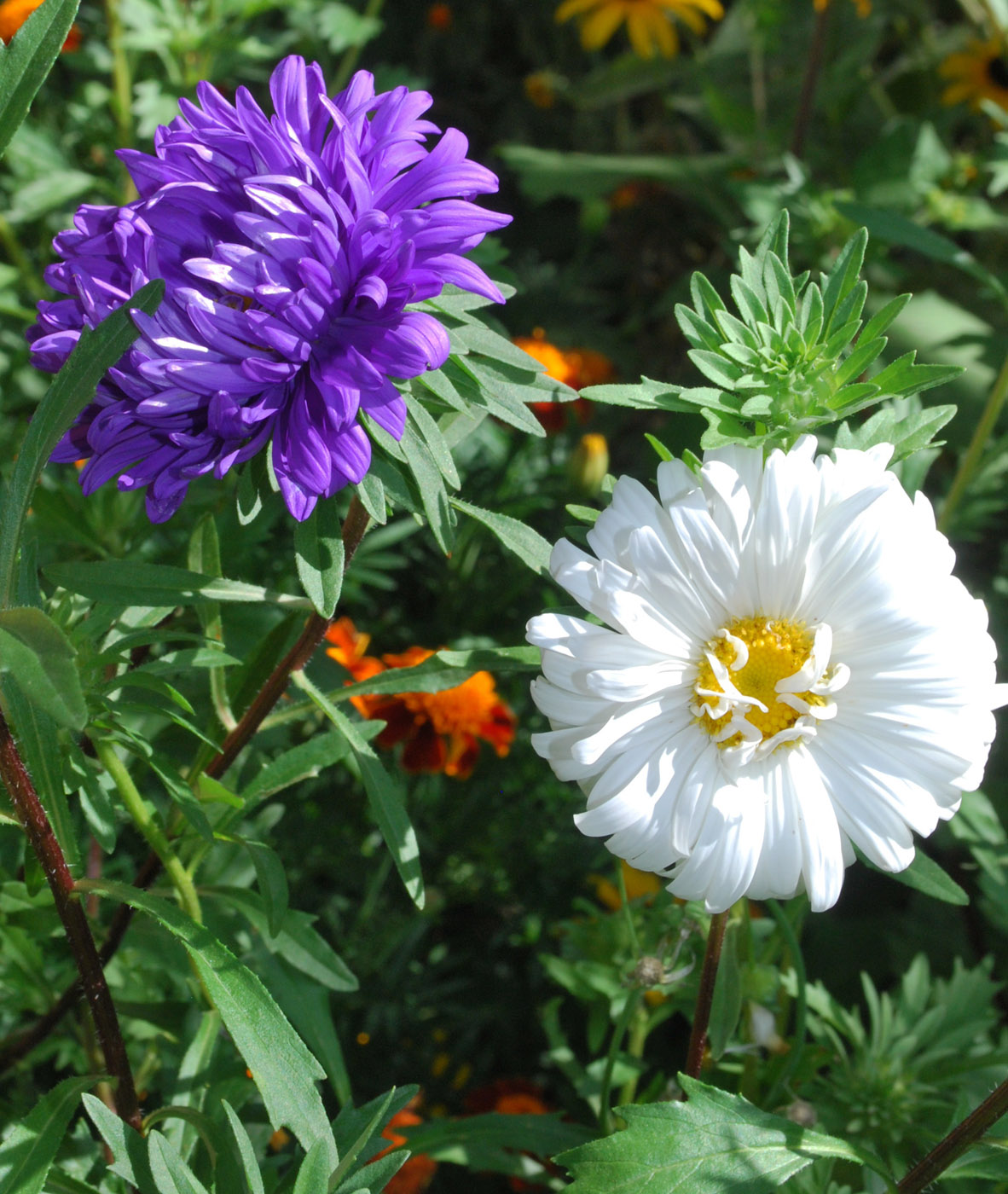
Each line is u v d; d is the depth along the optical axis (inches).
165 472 18.3
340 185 18.3
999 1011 27.8
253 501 18.4
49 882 18.7
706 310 19.9
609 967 24.3
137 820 20.1
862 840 18.8
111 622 19.3
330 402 17.6
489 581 33.0
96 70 34.9
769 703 19.0
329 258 17.7
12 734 18.9
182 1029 22.5
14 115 17.6
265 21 46.8
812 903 18.7
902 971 29.1
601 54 60.6
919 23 51.1
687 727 19.1
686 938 21.3
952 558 19.0
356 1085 27.8
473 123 58.0
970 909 29.9
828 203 36.0
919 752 18.8
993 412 27.9
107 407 18.3
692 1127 19.1
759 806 18.8
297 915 21.2
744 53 52.8
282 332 17.7
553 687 19.0
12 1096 24.4
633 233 53.5
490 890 31.0
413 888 19.5
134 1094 19.5
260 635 24.4
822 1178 22.0
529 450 32.5
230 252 17.6
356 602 32.2
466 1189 27.5
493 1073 30.1
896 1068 23.9
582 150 58.9
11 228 36.5
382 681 20.5
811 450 18.8
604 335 47.4
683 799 18.8
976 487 32.3
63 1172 19.5
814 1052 23.4
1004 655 33.0
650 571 18.6
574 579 18.7
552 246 53.8
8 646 16.2
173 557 24.3
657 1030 28.9
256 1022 17.9
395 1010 28.0
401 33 56.5
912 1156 23.6
